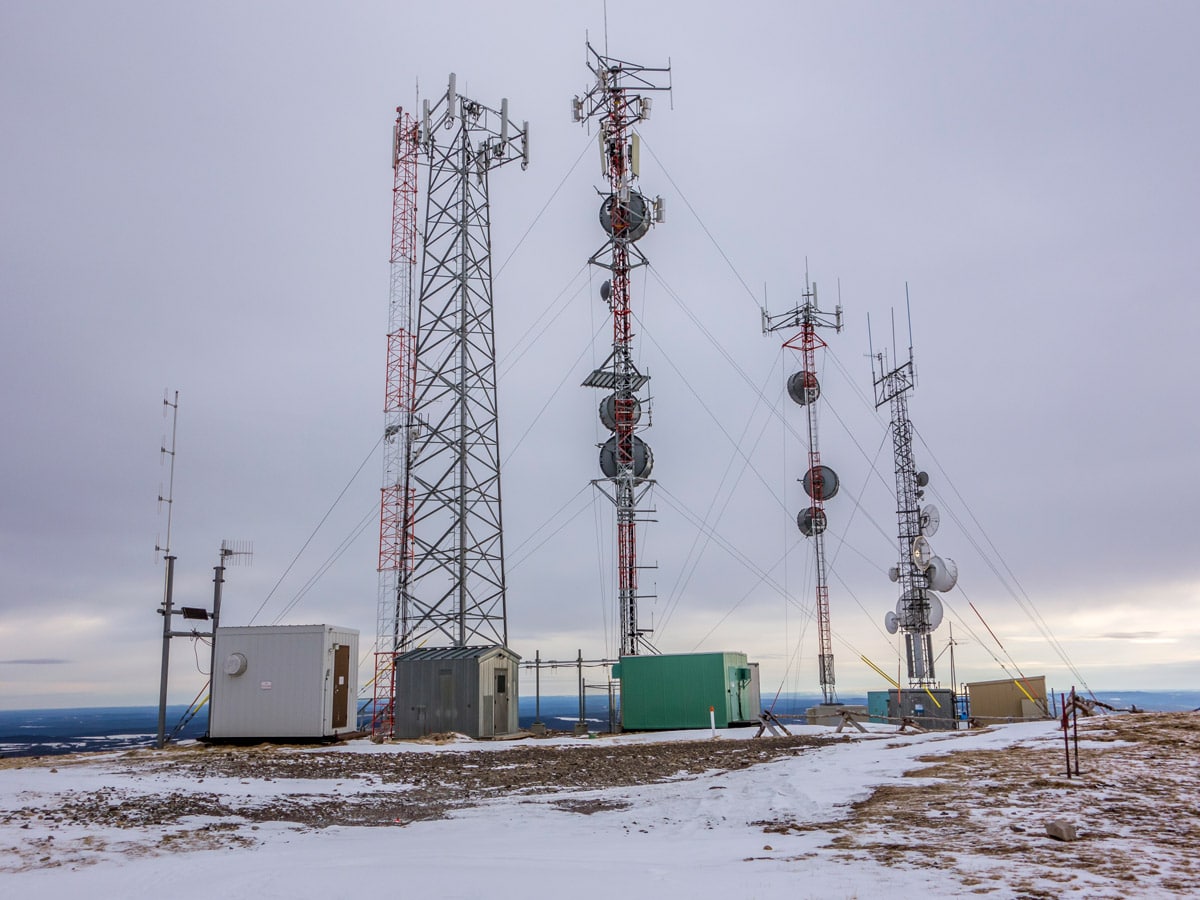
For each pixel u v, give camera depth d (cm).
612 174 6103
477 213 5647
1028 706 5084
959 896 991
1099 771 1808
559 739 4244
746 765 2573
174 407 4375
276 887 1116
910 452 6291
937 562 5850
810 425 6625
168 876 1204
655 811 1833
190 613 4253
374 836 1602
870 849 1277
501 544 5209
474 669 4247
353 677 4206
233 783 2317
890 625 6159
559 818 1803
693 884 1084
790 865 1191
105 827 1588
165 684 4097
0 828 1527
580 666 4981
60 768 2767
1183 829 1333
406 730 4272
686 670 4709
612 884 1092
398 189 6303
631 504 5678
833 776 2044
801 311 6706
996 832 1351
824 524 6519
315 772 2650
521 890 1070
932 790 1745
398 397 5888
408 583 5191
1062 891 1002
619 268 5984
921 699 5388
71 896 1110
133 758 3238
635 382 5878
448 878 1141
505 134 5766
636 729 4703
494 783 2453
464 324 5378
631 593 5562
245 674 3994
